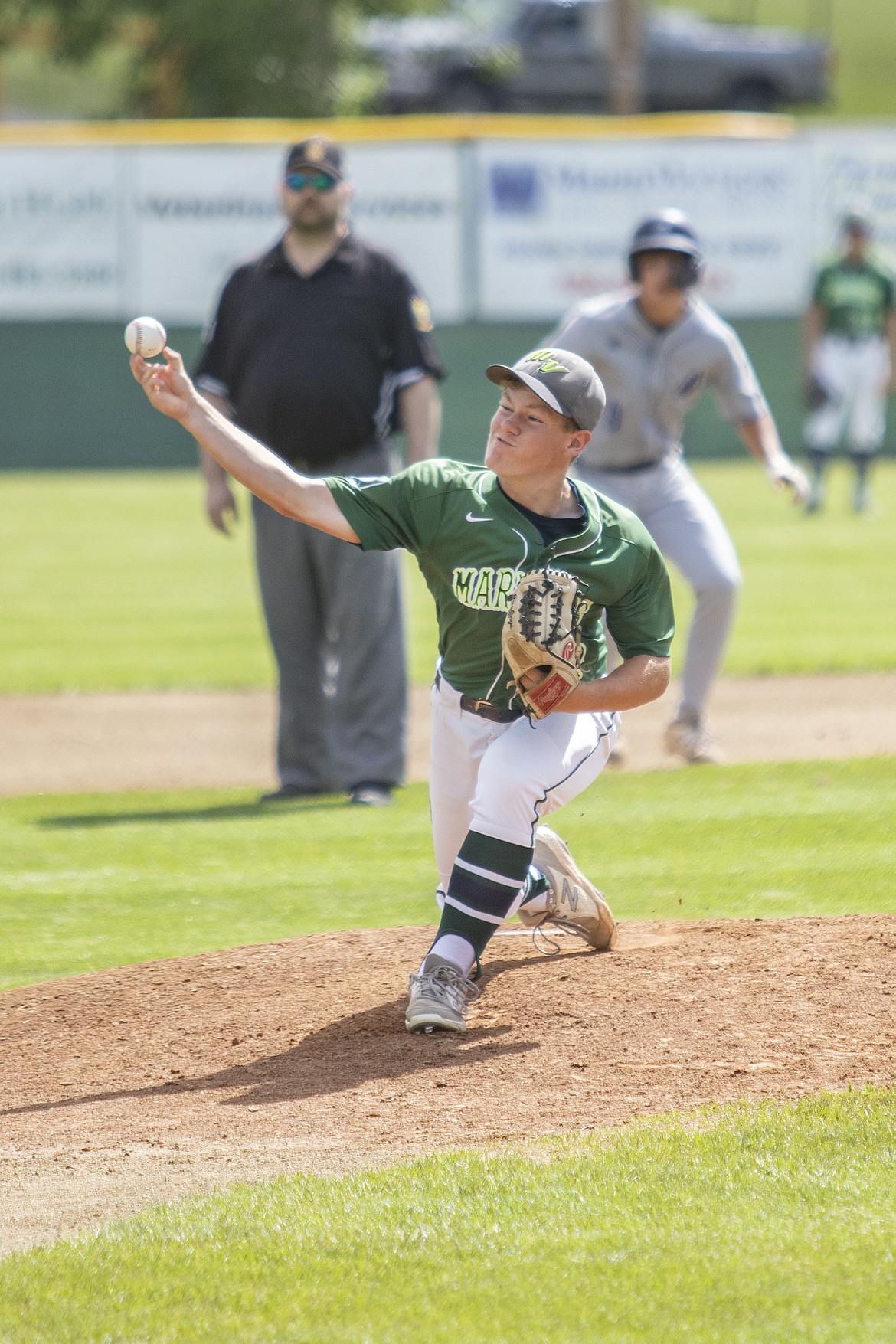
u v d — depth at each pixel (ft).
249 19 322.96
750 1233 34.40
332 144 82.43
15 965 60.13
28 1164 41.06
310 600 88.02
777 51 345.92
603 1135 40.47
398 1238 34.96
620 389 86.48
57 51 342.03
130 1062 48.73
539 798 47.80
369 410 84.17
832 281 203.21
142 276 248.32
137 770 99.55
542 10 337.72
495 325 249.75
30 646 136.98
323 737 90.33
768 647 130.72
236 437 47.01
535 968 54.70
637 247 83.87
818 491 208.13
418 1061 46.96
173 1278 33.45
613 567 47.29
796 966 52.65
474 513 47.01
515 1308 31.73
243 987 54.80
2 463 254.06
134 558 179.73
